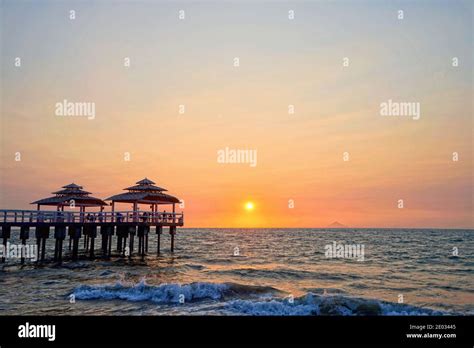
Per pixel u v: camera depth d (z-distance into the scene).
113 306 17.41
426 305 18.52
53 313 16.14
